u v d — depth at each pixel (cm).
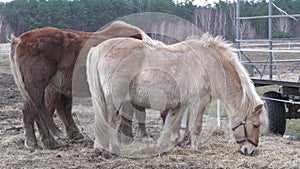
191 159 619
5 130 832
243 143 667
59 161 604
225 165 591
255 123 663
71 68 702
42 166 580
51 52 691
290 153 663
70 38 705
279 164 599
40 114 691
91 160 608
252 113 665
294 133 901
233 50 703
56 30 707
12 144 713
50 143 689
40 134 702
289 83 767
